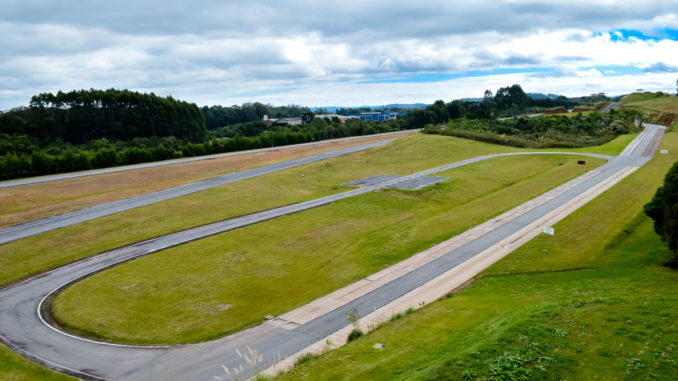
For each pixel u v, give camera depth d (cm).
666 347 1448
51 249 3703
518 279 2808
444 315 2178
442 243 3744
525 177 6819
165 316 2580
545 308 1934
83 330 2411
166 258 3497
